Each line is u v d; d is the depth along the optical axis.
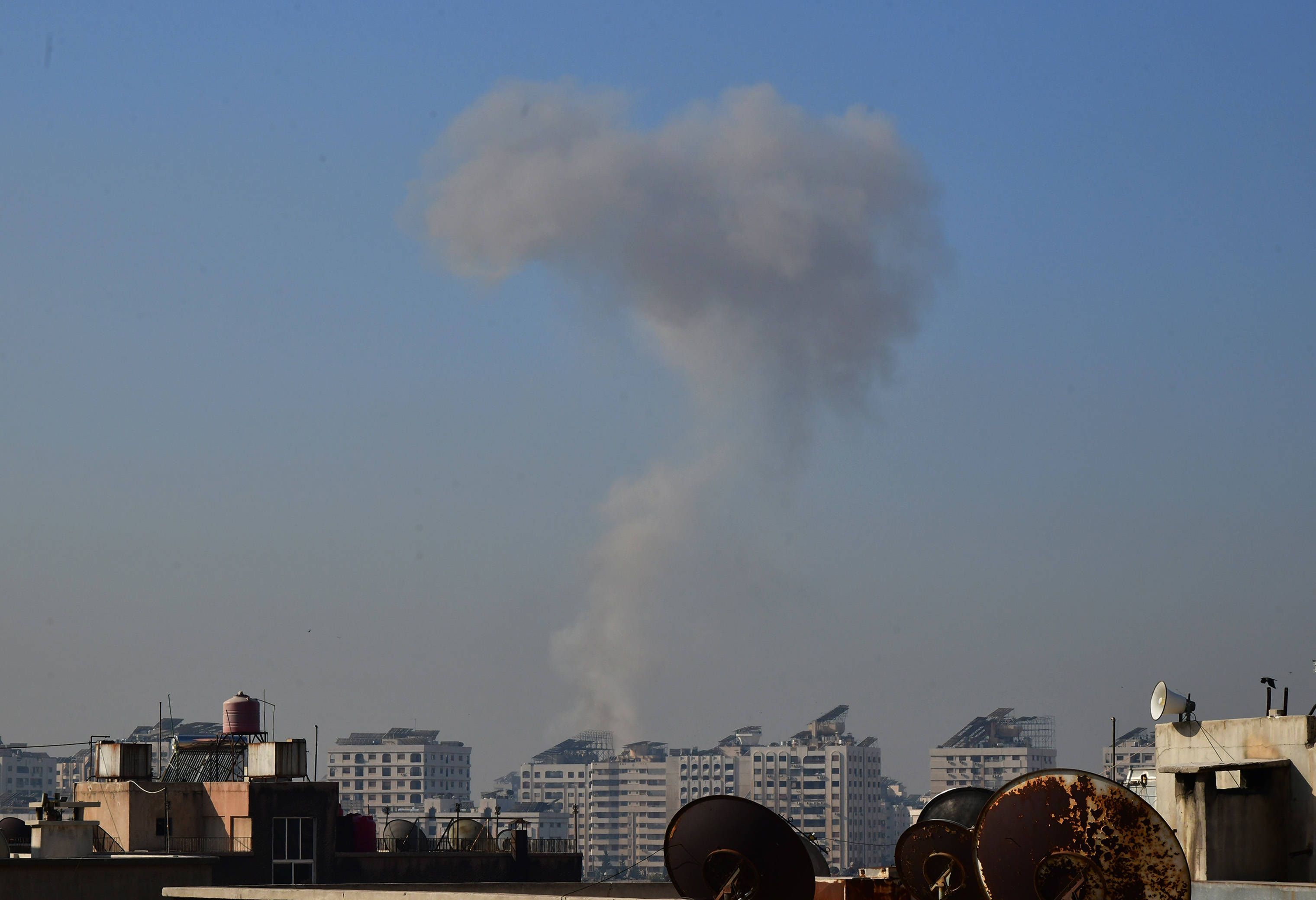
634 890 152.25
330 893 129.25
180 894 140.38
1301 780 114.31
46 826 179.12
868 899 96.81
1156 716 125.12
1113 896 72.06
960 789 121.38
